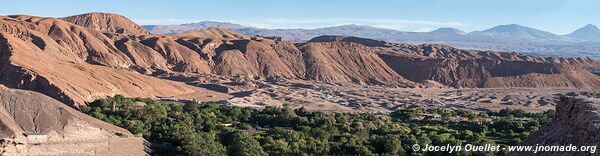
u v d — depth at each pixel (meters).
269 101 153.00
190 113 104.19
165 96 143.75
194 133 82.12
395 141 77.44
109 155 66.31
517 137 88.81
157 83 150.00
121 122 88.19
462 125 103.19
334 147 78.94
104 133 72.19
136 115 96.44
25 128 63.81
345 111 136.88
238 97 155.75
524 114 118.50
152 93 140.62
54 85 110.88
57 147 62.91
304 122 99.94
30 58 129.38
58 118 67.62
